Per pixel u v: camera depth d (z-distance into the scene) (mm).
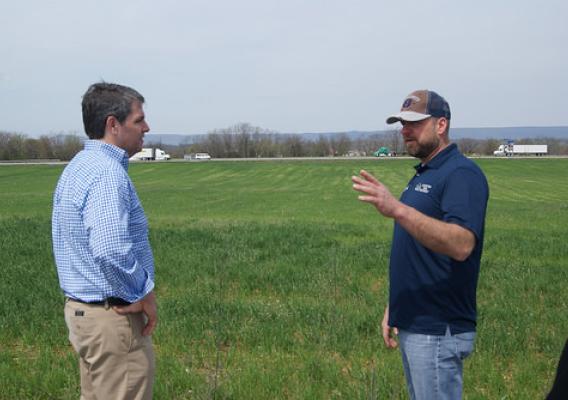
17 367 5934
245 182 65562
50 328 7086
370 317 7363
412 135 3773
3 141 112188
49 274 9945
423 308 3676
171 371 5738
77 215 3559
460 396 3777
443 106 3750
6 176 73812
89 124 3764
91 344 3641
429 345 3670
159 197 42969
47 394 5359
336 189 54188
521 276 10102
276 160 106438
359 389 5242
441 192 3592
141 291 3598
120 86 3844
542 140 134125
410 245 3717
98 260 3438
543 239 15078
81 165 3631
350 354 6324
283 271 10320
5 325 7195
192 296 8617
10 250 12242
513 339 6617
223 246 13094
